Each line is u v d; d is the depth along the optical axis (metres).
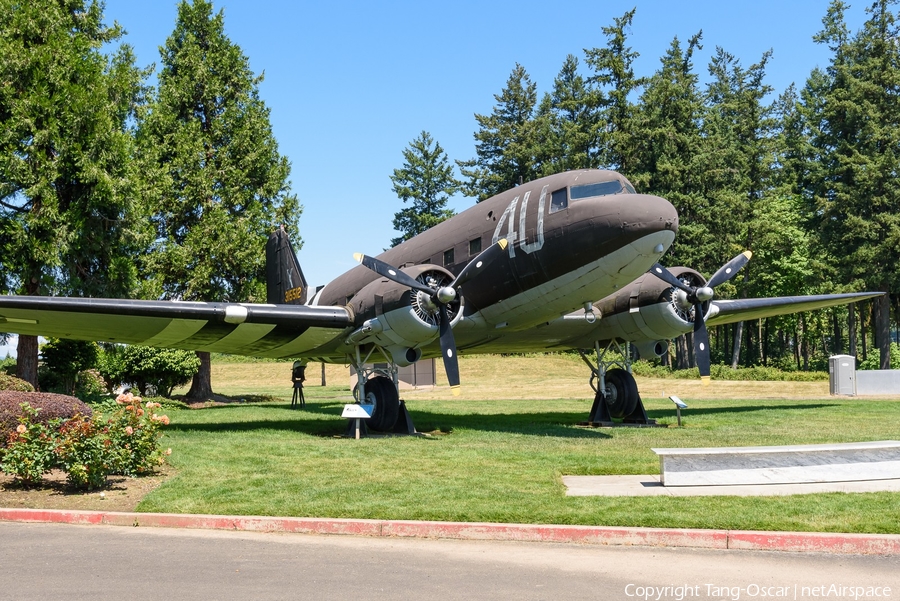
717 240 45.97
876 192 42.00
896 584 5.17
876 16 43.84
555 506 7.39
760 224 45.12
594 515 6.98
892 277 40.12
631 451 11.65
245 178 29.67
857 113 42.44
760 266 48.41
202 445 12.36
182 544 6.36
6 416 10.24
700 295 14.92
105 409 20.80
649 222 11.88
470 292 14.57
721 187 48.94
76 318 13.01
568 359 53.72
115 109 23.78
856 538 6.08
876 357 42.53
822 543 6.12
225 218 28.45
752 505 7.40
